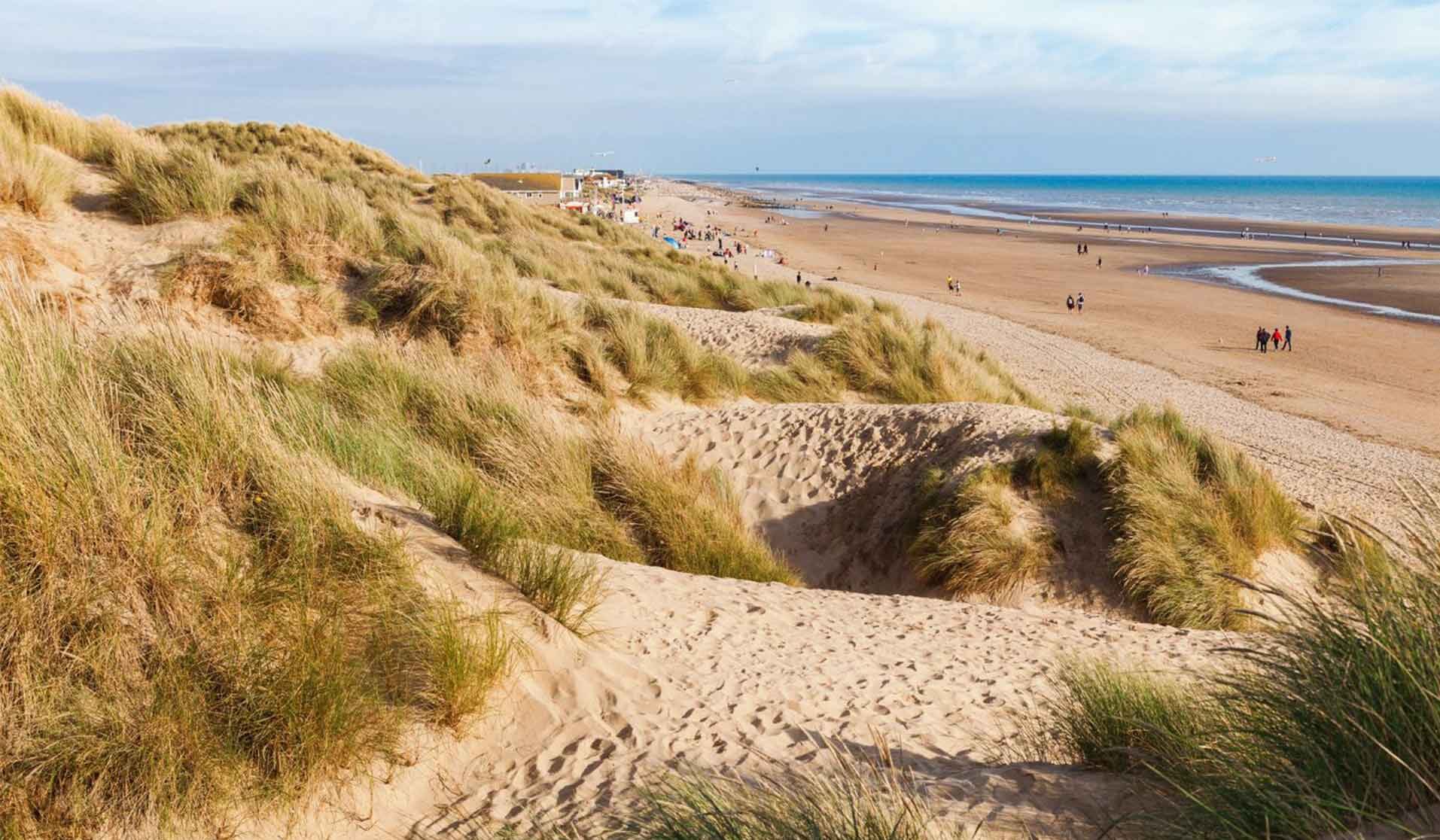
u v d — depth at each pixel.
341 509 4.16
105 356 4.76
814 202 199.75
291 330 9.74
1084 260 68.81
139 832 2.78
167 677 3.07
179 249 10.48
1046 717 4.34
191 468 3.88
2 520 3.16
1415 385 26.75
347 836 2.99
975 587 8.17
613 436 8.41
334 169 24.03
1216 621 7.66
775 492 9.85
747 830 2.54
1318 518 9.52
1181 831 2.41
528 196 80.31
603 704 3.98
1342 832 2.13
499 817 3.13
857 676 4.84
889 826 2.53
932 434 10.16
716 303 21.77
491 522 4.93
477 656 3.72
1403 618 2.46
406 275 10.83
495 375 9.23
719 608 5.67
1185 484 8.86
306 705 3.17
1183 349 31.75
